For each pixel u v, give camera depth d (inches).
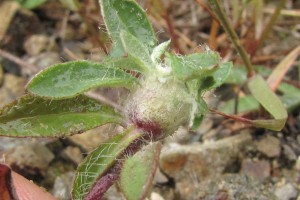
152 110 2.9
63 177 4.2
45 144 4.3
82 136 4.4
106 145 2.9
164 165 4.2
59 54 5.4
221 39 5.2
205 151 4.2
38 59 5.3
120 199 3.9
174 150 4.1
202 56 2.8
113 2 3.1
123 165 2.6
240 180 4.0
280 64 4.3
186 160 4.1
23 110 3.0
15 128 3.0
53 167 4.3
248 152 4.2
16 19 5.4
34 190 3.2
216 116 4.6
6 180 2.6
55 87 2.8
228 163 4.2
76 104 3.1
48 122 3.0
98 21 5.2
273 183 4.1
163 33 5.2
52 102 3.0
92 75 2.9
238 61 4.8
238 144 4.2
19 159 4.2
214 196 3.9
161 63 3.0
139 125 2.9
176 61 2.6
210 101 4.4
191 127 2.8
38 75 2.7
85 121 3.1
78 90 2.8
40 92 2.7
